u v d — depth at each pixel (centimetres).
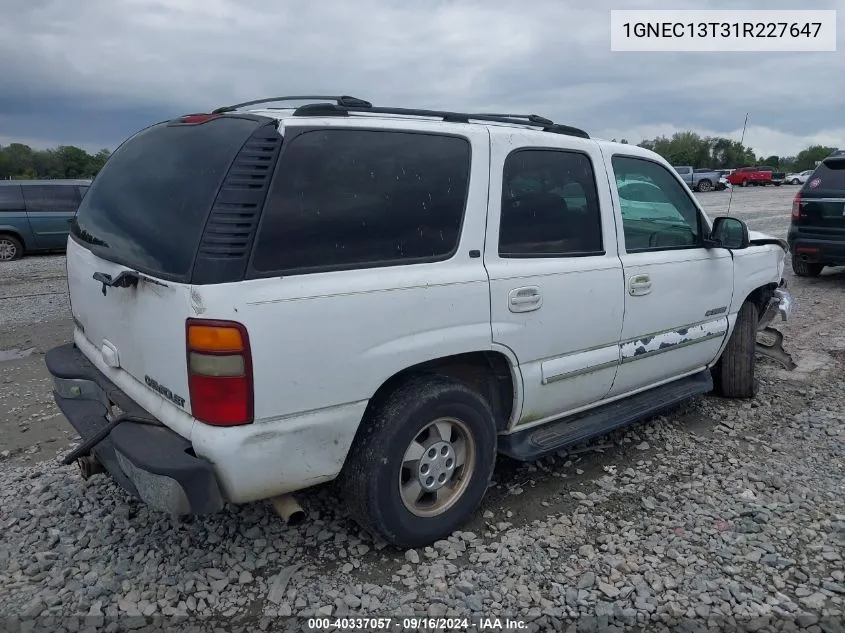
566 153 364
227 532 329
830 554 314
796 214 977
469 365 344
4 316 816
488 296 318
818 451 427
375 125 292
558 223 356
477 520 346
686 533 333
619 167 396
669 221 427
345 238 276
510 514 351
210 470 253
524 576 299
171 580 293
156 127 339
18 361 633
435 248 303
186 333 250
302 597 283
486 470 334
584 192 372
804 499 365
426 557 312
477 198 317
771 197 2848
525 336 337
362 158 285
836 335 700
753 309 506
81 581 292
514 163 337
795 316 787
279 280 256
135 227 291
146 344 279
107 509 349
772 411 496
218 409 250
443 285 300
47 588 287
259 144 261
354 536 328
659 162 425
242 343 247
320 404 270
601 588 291
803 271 1034
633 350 399
